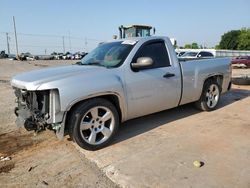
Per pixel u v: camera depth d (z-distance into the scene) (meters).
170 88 5.09
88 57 5.29
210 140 4.50
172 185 3.17
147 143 4.45
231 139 4.52
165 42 5.19
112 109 4.29
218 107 6.73
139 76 4.59
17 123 4.44
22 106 4.47
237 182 3.19
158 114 6.12
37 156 4.11
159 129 5.12
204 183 3.19
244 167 3.54
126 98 4.43
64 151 4.25
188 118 5.79
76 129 3.97
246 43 70.25
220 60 6.47
